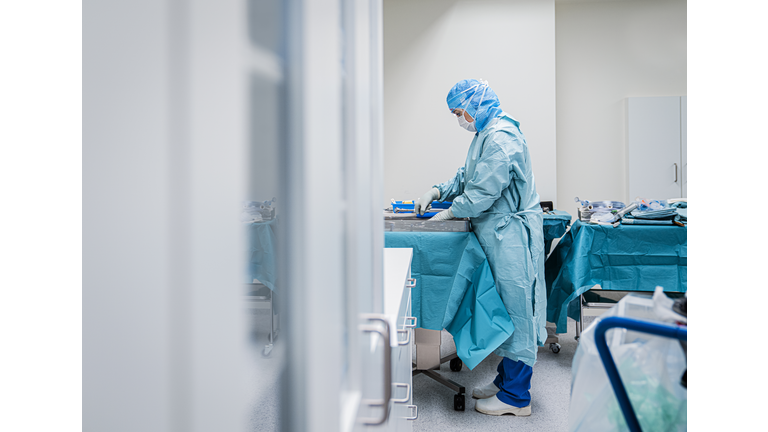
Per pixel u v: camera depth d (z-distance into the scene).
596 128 3.74
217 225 0.17
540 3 3.52
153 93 0.16
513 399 1.76
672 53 3.64
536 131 3.55
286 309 0.27
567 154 3.77
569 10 3.72
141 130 0.16
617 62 3.70
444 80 3.63
